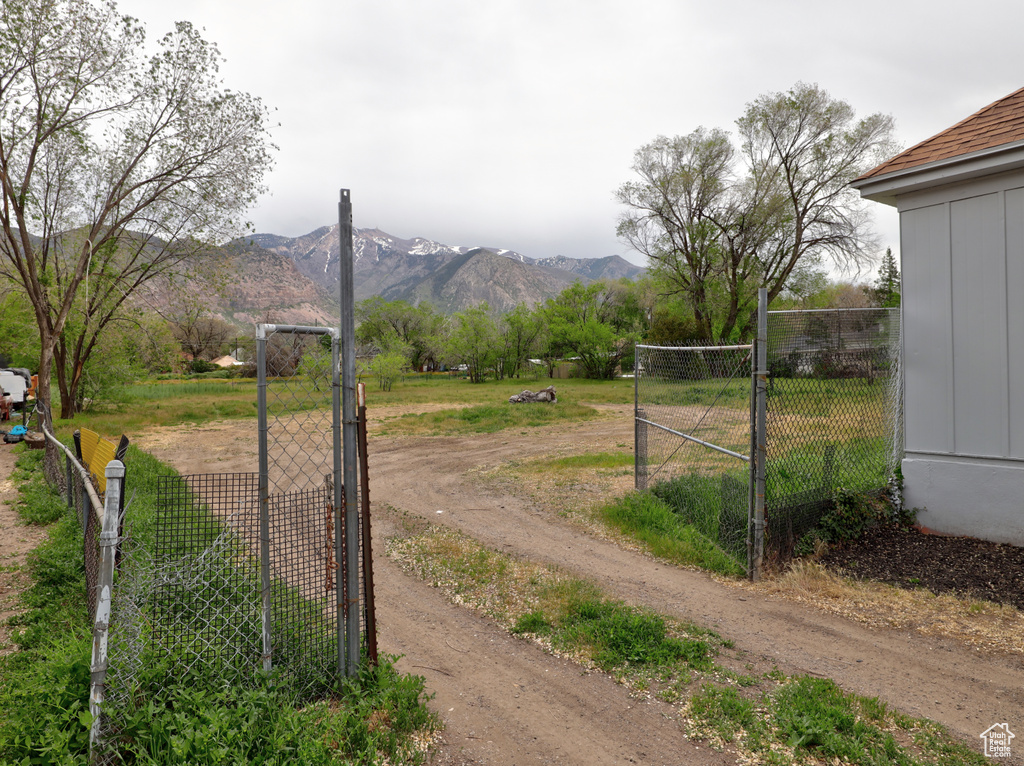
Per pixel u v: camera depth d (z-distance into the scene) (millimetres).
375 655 3768
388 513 9031
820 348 6703
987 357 6387
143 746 2703
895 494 7039
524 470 12328
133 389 40000
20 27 17344
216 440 17172
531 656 4406
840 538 6496
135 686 2938
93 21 18250
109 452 4551
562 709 3656
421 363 76000
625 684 3941
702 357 7754
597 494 9828
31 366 33719
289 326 3420
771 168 32312
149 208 21672
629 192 34781
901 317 7086
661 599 5457
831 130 30719
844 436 6973
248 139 20984
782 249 33250
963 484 6555
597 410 25281
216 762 2619
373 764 2961
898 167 6738
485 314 61688
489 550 7020
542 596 5504
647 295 57469
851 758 3037
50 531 7180
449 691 3896
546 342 63875
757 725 3355
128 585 3365
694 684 3906
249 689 3270
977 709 3535
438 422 21469
